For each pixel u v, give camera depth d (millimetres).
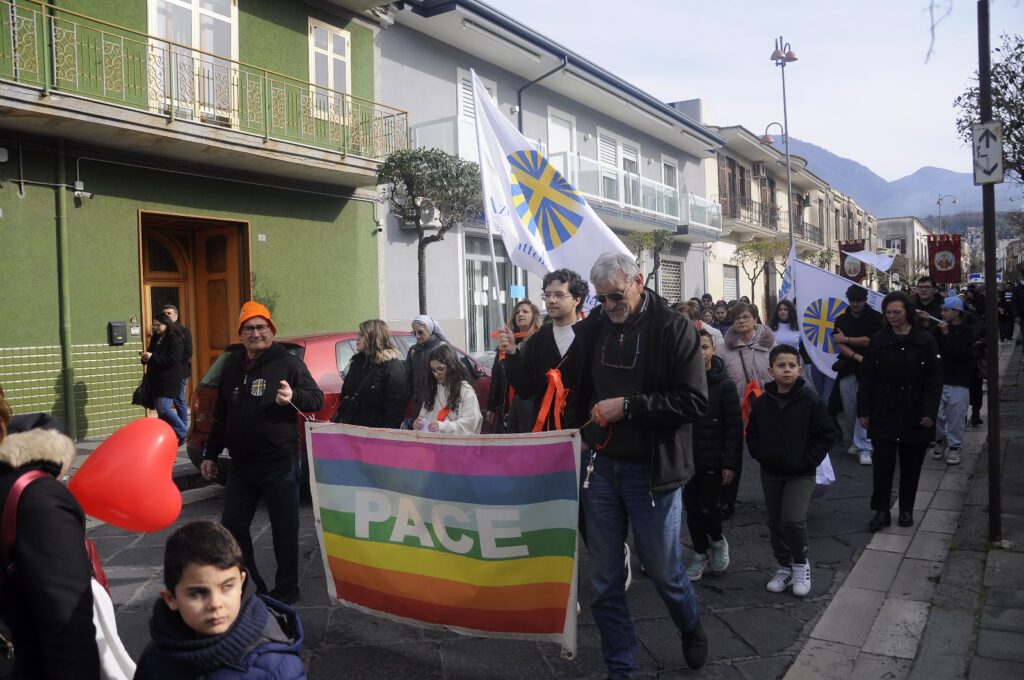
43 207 9523
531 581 3514
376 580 3840
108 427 10203
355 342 7555
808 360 9547
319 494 3967
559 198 5480
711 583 4926
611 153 23359
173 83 10695
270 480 4395
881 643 3934
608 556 3424
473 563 3590
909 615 4262
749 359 6566
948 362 7863
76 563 1841
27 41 9086
